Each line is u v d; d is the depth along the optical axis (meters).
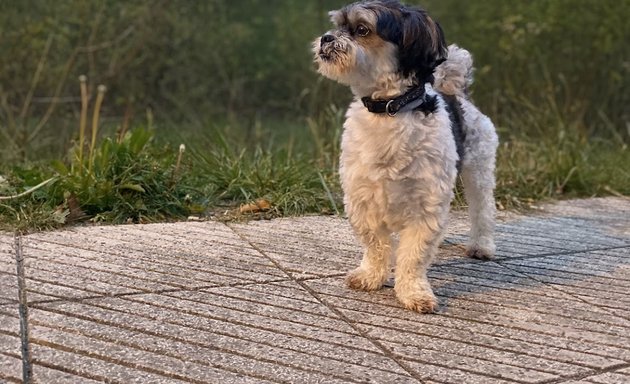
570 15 3.26
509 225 1.86
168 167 1.88
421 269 1.32
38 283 1.31
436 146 1.30
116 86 3.19
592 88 3.36
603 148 2.89
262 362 1.11
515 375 1.11
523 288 1.42
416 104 1.31
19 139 2.39
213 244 1.57
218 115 3.53
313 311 1.28
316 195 1.92
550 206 2.08
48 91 2.88
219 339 1.17
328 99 3.06
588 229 1.84
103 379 1.05
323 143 2.48
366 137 1.31
